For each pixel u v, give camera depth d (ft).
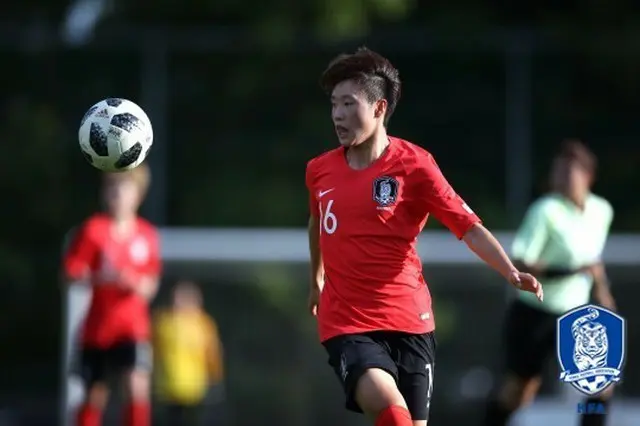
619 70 228.63
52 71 227.20
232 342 148.05
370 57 78.69
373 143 78.84
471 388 149.18
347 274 78.79
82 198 228.22
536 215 111.04
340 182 79.00
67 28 235.40
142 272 125.08
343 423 147.54
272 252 149.79
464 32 232.32
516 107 221.25
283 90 229.25
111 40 224.33
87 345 124.26
